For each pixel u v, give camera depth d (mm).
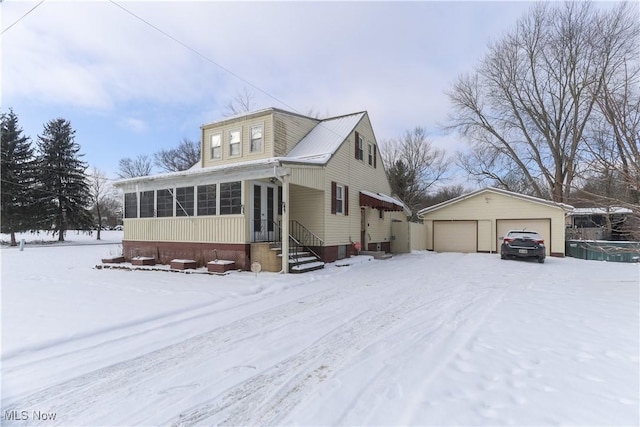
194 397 2961
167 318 5641
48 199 30016
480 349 3893
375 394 2885
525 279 9500
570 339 4176
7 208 27281
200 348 4223
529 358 3576
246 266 10859
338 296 7207
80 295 7348
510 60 23719
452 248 20922
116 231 48250
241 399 2904
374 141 18094
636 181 5004
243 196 10930
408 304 6391
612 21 14023
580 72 16750
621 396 2717
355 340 4387
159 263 12930
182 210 12359
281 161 10172
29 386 3225
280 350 4086
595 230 18734
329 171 13188
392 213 20125
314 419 2529
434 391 2883
